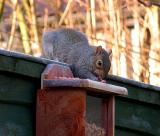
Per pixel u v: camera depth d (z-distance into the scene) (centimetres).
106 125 542
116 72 1012
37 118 498
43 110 498
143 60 1076
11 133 475
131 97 620
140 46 1099
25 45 1191
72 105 494
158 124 659
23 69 484
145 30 1148
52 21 1428
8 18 1462
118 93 540
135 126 632
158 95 655
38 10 1525
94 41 1083
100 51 738
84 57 756
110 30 1060
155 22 1115
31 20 1194
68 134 492
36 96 501
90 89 504
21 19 1203
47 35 989
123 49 1060
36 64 497
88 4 1088
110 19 1050
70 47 934
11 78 477
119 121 611
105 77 593
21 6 1283
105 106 544
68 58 878
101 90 514
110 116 542
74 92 495
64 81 493
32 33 1206
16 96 482
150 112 654
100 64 729
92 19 1066
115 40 1027
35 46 1270
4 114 471
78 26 1200
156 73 1124
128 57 1098
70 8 1153
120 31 1066
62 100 496
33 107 500
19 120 485
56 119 495
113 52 1041
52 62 514
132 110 630
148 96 643
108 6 1055
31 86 498
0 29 1341
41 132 496
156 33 1116
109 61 750
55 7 1254
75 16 1247
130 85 618
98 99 537
